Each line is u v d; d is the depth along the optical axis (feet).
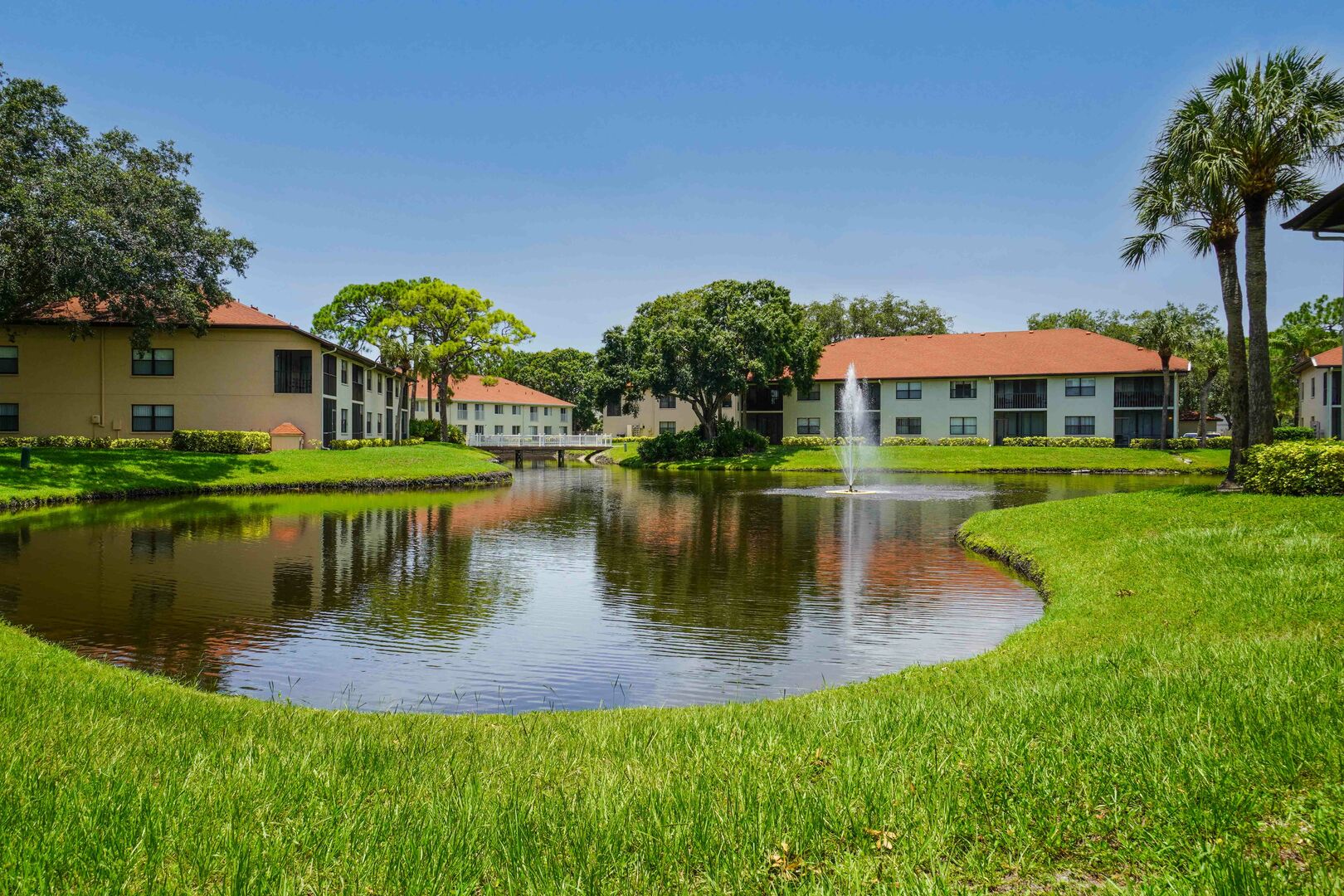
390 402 178.29
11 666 22.30
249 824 11.55
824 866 10.27
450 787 13.55
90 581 42.91
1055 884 9.89
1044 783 12.35
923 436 187.52
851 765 13.21
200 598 39.19
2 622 30.89
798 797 12.12
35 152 91.76
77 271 87.61
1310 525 37.81
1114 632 27.02
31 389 120.26
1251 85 53.52
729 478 137.28
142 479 94.73
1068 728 14.71
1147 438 166.91
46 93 90.48
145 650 30.32
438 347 179.63
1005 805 11.81
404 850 10.62
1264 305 54.65
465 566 48.75
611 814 11.80
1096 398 176.55
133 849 10.49
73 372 120.98
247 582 43.29
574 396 310.45
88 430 120.98
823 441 184.55
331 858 10.53
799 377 184.03
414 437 184.44
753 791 12.47
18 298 93.86
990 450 167.02
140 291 97.60
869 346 205.16
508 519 73.15
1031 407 180.86
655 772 14.11
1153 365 172.14
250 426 123.85
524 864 10.36
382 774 14.52
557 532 64.39
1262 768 12.31
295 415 124.67
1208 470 139.23
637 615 36.35
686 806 12.01
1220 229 56.59
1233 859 9.77
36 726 16.38
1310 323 211.61
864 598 39.60
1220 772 12.22
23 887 9.49
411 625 34.53
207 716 19.29
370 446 142.92
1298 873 9.54
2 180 84.74
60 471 91.40
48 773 13.43
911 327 254.68
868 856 10.46
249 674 27.63
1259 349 54.60
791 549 55.31
